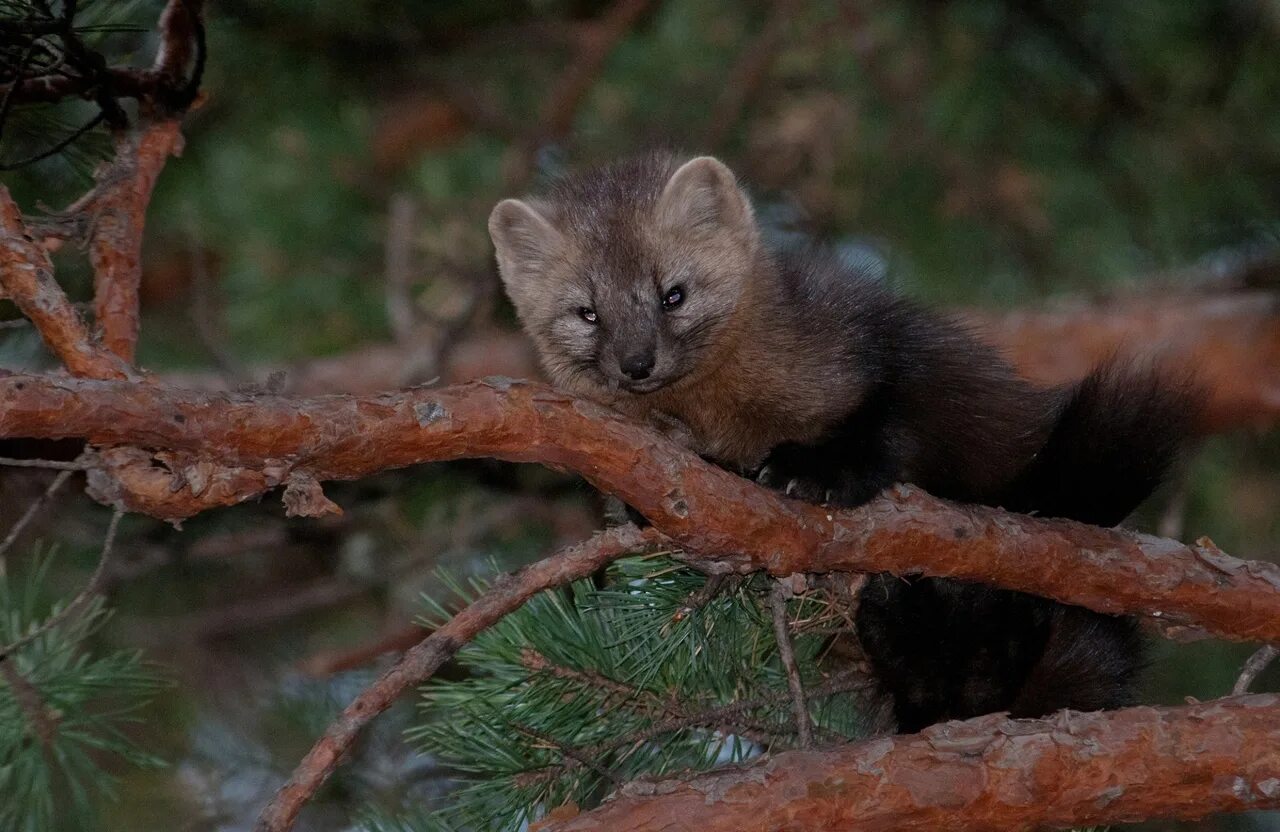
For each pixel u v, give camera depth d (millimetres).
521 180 16000
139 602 14656
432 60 17453
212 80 15477
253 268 16234
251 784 13438
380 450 6781
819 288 9953
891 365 9594
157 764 8680
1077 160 16062
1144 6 15859
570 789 7910
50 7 8422
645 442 7113
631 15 16125
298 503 6816
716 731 8102
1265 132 15773
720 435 9945
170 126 8625
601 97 16969
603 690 8141
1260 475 14836
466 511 14398
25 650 8688
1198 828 11055
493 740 8008
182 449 6516
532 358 15203
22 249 6891
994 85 15984
